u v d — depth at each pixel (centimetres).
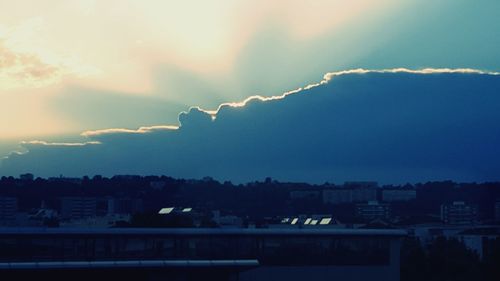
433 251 17338
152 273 8988
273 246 9625
